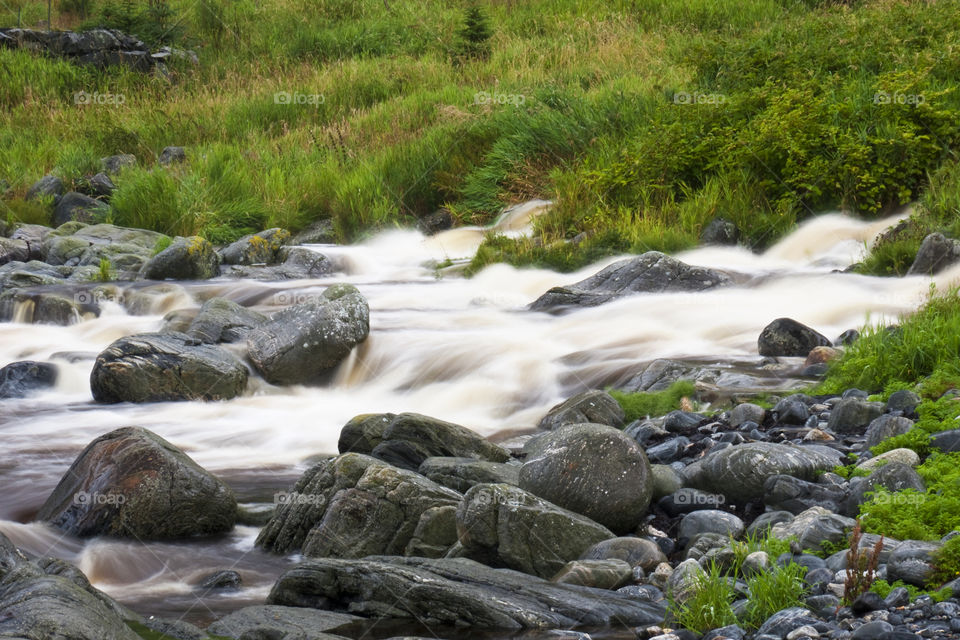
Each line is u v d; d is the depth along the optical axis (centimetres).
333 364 997
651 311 1080
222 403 937
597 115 1823
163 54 2712
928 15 1753
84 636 380
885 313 986
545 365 941
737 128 1522
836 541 502
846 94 1518
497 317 1128
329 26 2895
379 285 1392
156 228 1766
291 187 1894
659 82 1934
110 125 2238
